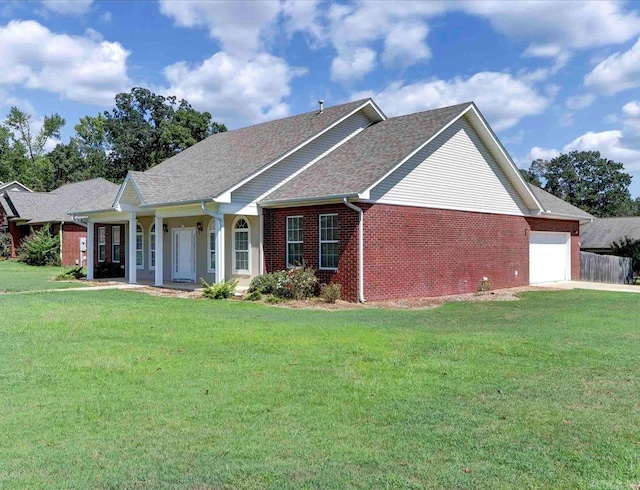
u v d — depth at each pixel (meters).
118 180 60.84
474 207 19.69
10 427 5.00
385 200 16.16
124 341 9.02
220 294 15.98
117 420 5.21
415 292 17.11
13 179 73.44
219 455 4.39
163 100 62.72
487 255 20.30
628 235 40.22
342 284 15.78
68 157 73.31
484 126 19.45
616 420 5.31
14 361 7.53
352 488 3.84
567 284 23.88
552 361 7.84
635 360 7.93
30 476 3.98
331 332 9.99
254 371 7.07
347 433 4.90
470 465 4.24
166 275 22.61
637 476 4.06
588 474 4.09
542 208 22.53
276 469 4.13
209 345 8.72
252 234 18.02
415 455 4.42
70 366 7.27
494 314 13.45
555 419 5.33
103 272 24.72
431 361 7.74
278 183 18.12
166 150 59.88
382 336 9.64
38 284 21.00
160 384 6.43
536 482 3.96
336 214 16.05
